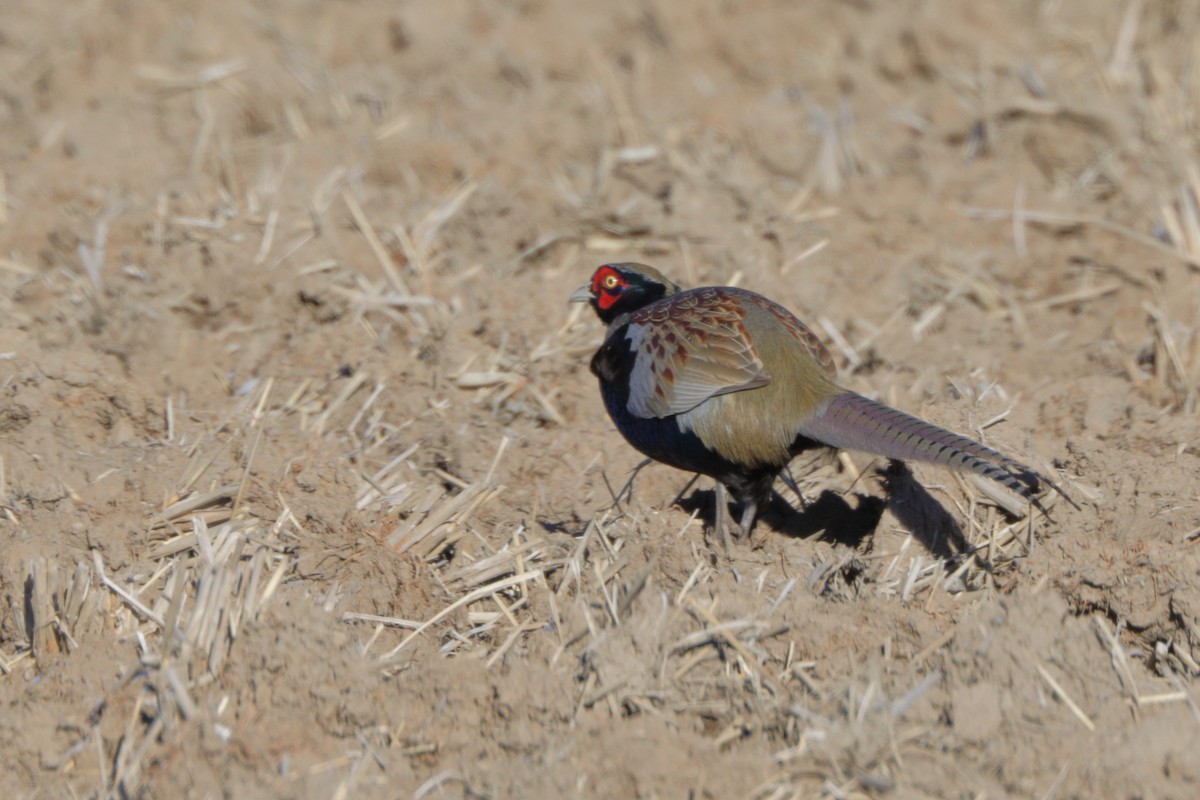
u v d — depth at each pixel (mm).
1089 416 21109
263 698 15656
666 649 16000
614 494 20047
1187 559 16797
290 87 32031
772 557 17984
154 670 15922
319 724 15578
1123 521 17844
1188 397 22266
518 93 32688
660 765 14578
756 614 16453
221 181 28484
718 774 14523
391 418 22281
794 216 28078
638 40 34969
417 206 27953
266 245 25562
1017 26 35344
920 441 16906
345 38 34531
